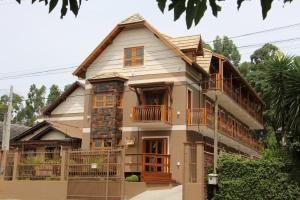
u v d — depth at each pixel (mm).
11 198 21234
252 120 40344
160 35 26594
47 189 20344
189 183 15953
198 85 28203
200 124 25469
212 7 3268
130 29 28062
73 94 34531
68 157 20312
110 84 27484
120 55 28141
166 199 18672
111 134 26844
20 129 43031
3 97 67188
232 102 32281
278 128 16703
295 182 14984
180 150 25344
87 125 28250
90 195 19328
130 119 26859
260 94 44812
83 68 28812
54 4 3467
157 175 23359
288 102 15305
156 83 25719
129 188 20031
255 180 15414
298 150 15258
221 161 16141
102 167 19328
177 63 26422
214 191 15922
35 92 78875
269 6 3195
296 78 15211
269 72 15789
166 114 25766
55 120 34781
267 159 15602
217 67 31484
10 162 21969
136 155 23656
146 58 27328
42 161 21078
